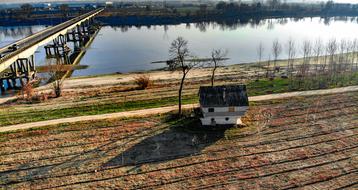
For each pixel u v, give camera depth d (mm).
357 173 41219
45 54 128875
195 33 170625
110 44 145000
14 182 40219
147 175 41219
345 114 57375
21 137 50375
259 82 76688
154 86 78500
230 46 133875
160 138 49750
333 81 75000
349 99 63875
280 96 66062
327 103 62094
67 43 157750
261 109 59500
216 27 194125
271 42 141625
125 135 50781
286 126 53156
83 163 43844
